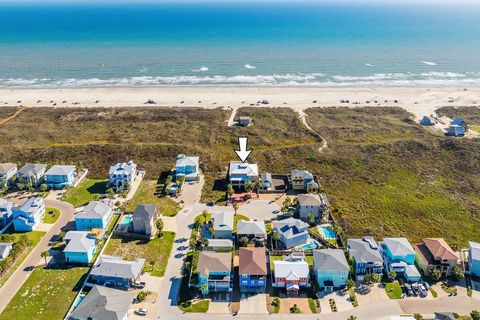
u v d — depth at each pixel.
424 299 82.75
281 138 167.12
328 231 105.00
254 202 118.81
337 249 91.38
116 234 103.00
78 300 81.44
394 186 131.00
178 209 114.81
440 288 85.88
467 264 93.00
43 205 110.94
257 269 84.81
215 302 81.50
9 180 127.06
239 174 127.00
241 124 179.25
